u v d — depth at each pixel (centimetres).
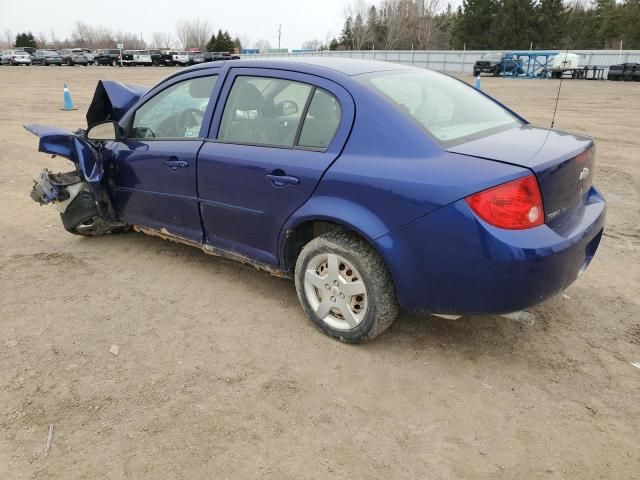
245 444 258
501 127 345
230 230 382
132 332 353
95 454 251
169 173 408
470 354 331
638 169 835
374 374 310
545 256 267
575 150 302
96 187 462
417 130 298
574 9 6531
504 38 5684
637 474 243
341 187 308
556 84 3042
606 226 573
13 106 1711
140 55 5866
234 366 317
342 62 365
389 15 7994
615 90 2545
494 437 264
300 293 350
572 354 332
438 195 275
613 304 396
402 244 291
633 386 302
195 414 277
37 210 620
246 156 355
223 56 5838
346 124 316
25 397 289
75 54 5900
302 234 353
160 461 247
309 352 331
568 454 254
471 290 280
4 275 439
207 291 411
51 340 343
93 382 302
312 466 245
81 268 453
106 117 516
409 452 254
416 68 392
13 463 245
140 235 530
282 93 351
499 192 265
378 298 311
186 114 410
